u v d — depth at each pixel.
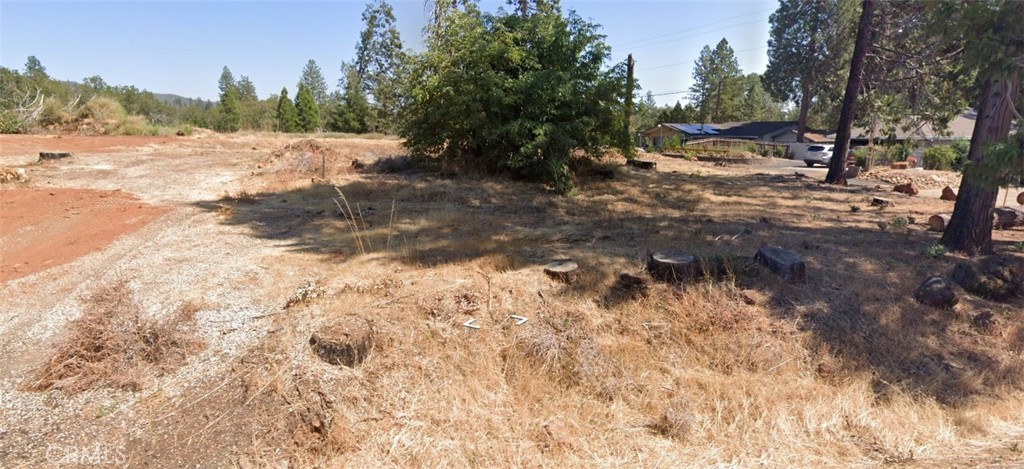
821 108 33.47
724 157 26.14
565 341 4.02
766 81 39.88
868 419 3.47
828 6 29.69
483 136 11.86
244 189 9.98
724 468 3.03
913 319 4.49
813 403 3.60
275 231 6.97
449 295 4.44
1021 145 4.76
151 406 3.18
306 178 11.60
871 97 15.18
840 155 14.87
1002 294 5.01
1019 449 3.14
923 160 21.27
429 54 12.28
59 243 6.10
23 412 3.07
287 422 3.10
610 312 4.45
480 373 3.70
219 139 21.36
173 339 3.71
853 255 6.08
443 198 9.80
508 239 6.64
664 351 4.09
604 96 11.91
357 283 4.80
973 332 4.39
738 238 6.80
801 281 5.03
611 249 6.01
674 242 6.41
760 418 3.46
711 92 62.91
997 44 4.68
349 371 3.49
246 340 3.87
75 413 3.09
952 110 12.13
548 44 11.95
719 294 4.66
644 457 3.12
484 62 11.65
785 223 8.23
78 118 21.06
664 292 4.68
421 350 3.80
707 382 3.76
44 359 3.56
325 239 6.57
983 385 3.84
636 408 3.58
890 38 14.00
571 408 3.52
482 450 3.08
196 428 3.04
